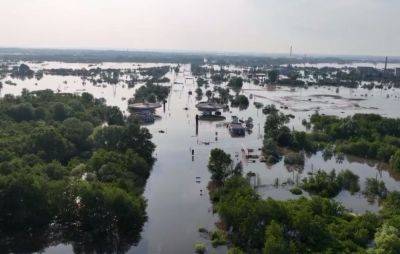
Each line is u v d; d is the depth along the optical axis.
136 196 168.62
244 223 139.12
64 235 152.75
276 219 138.50
